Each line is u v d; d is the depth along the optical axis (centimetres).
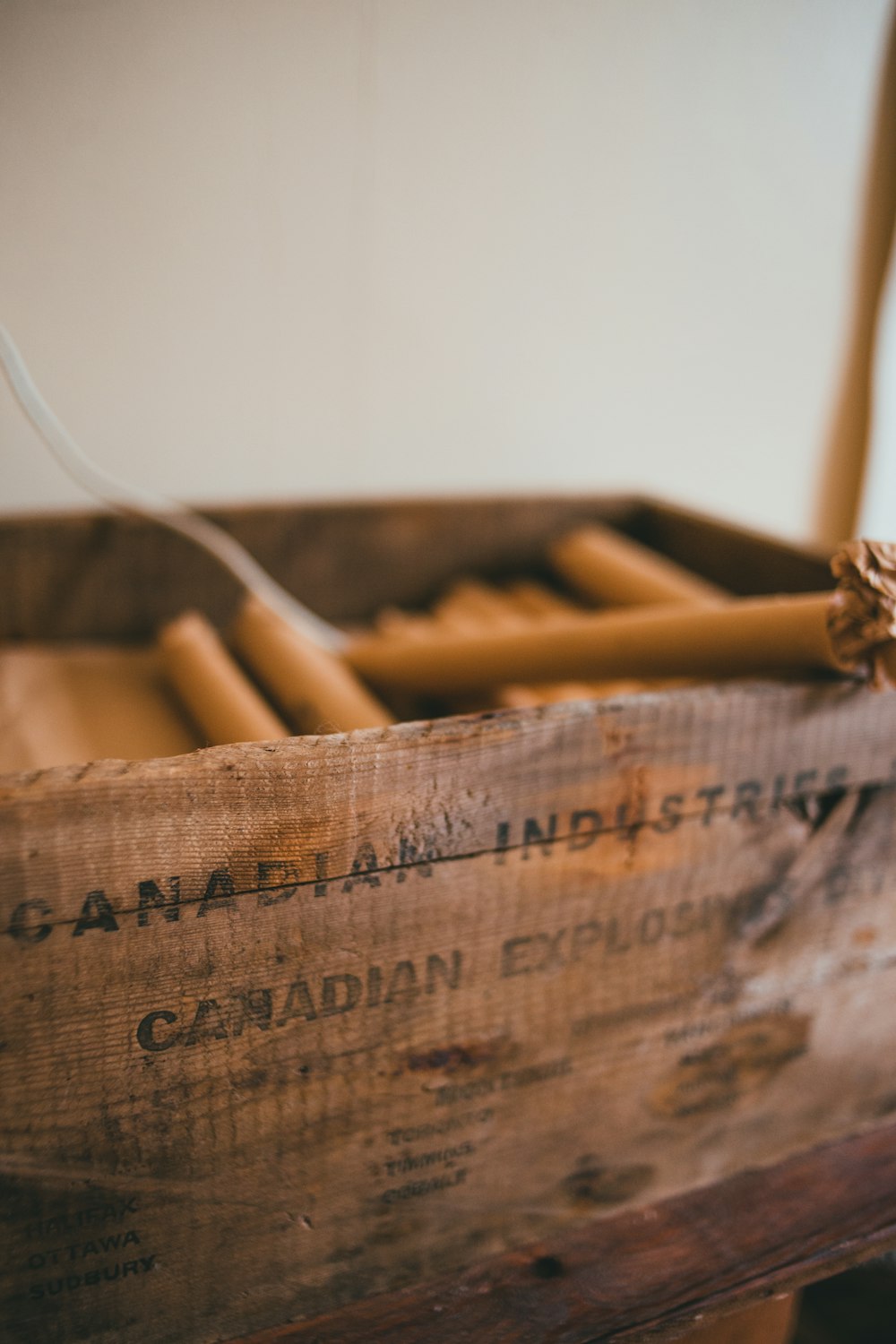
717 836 60
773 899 64
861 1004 72
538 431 119
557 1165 64
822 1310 95
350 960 51
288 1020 50
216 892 46
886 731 63
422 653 88
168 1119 49
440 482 116
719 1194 69
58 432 89
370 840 49
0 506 95
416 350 108
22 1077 45
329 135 96
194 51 88
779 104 116
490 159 104
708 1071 67
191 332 97
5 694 84
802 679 61
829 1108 75
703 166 115
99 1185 48
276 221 97
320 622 110
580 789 54
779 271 125
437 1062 56
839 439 138
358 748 47
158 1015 47
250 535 102
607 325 117
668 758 56
